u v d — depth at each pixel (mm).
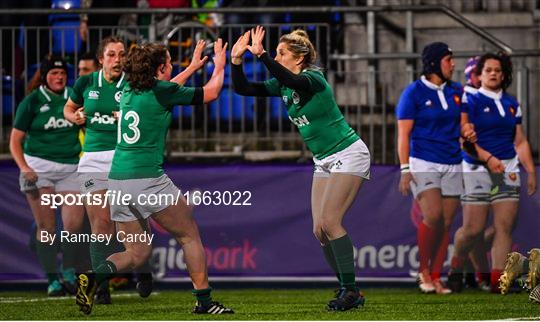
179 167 31141
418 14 43094
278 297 30094
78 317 24016
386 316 23594
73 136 31281
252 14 40062
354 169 23906
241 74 24016
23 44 39125
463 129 30859
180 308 26156
